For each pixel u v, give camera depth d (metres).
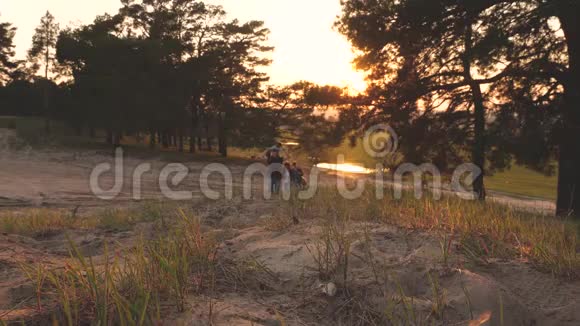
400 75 18.12
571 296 3.09
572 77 15.06
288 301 2.99
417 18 16.19
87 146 50.66
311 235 4.55
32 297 2.73
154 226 6.38
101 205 13.42
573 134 14.83
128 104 50.56
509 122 15.66
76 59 57.44
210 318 2.48
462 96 17.00
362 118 18.19
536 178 57.22
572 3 13.43
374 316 2.83
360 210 6.33
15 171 27.38
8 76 81.81
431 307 2.83
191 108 55.00
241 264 3.56
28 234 6.76
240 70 53.53
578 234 4.91
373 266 3.41
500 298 2.87
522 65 15.66
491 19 15.50
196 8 53.34
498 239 4.24
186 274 2.99
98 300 2.39
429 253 3.76
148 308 2.52
